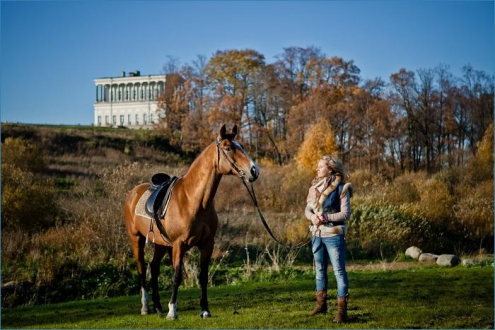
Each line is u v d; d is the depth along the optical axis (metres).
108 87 101.25
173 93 56.59
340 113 41.66
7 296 11.57
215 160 6.85
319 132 32.62
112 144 44.62
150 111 94.50
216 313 7.75
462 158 35.94
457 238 17.55
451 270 12.05
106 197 17.42
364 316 7.19
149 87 97.06
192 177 7.05
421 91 38.88
